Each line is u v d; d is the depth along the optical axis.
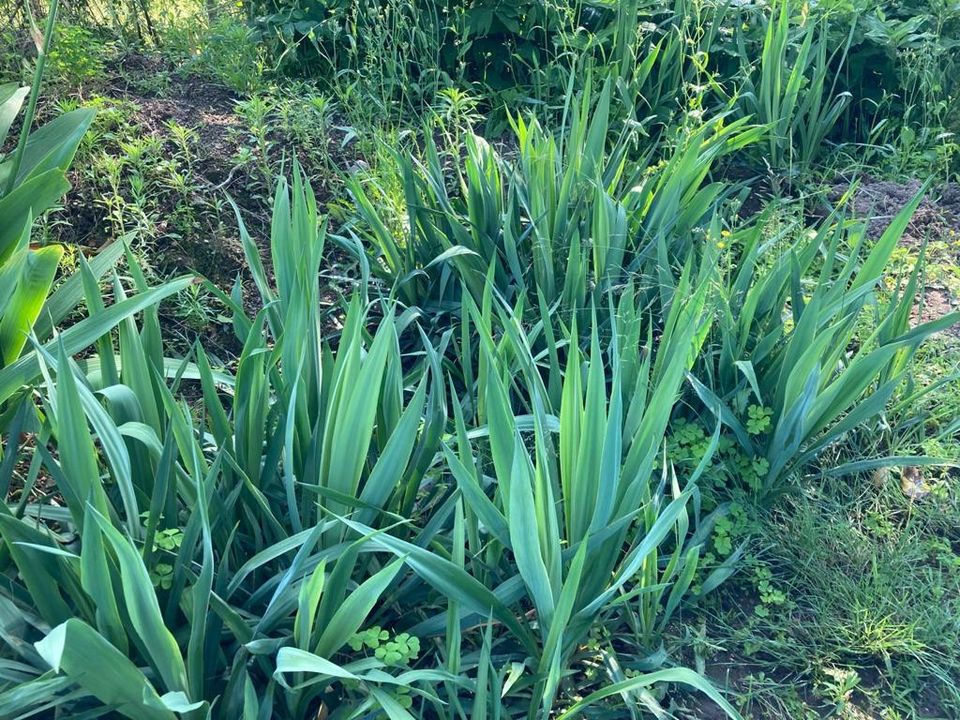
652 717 2.06
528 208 3.08
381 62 4.26
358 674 1.72
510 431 1.82
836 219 4.08
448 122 4.23
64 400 1.55
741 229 3.38
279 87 4.36
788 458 2.53
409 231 3.14
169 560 1.91
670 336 2.39
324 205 3.73
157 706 1.45
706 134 4.06
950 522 2.68
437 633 1.96
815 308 2.46
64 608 1.67
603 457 1.80
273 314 2.41
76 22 4.47
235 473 2.04
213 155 3.80
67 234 3.25
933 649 2.30
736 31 4.58
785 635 2.32
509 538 1.89
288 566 1.99
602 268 2.92
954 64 4.81
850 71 4.79
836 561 2.52
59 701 1.54
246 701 1.58
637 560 1.76
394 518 2.07
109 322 1.95
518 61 4.63
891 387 2.57
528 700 2.01
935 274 3.71
